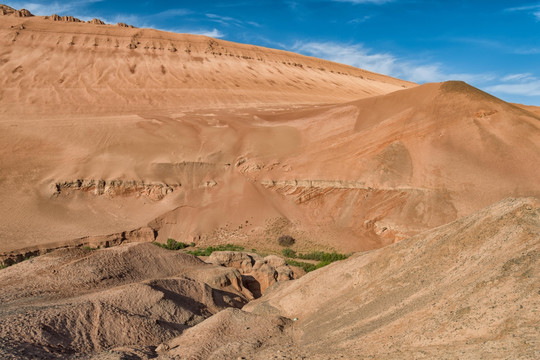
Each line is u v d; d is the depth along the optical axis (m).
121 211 40.69
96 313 14.00
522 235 10.07
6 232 34.88
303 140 47.41
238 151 46.72
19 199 39.38
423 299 10.57
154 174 43.75
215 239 37.97
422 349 8.62
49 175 42.56
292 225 39.12
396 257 13.68
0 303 15.73
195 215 40.41
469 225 12.16
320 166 43.56
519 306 7.99
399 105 48.19
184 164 44.91
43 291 17.30
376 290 12.88
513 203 11.66
